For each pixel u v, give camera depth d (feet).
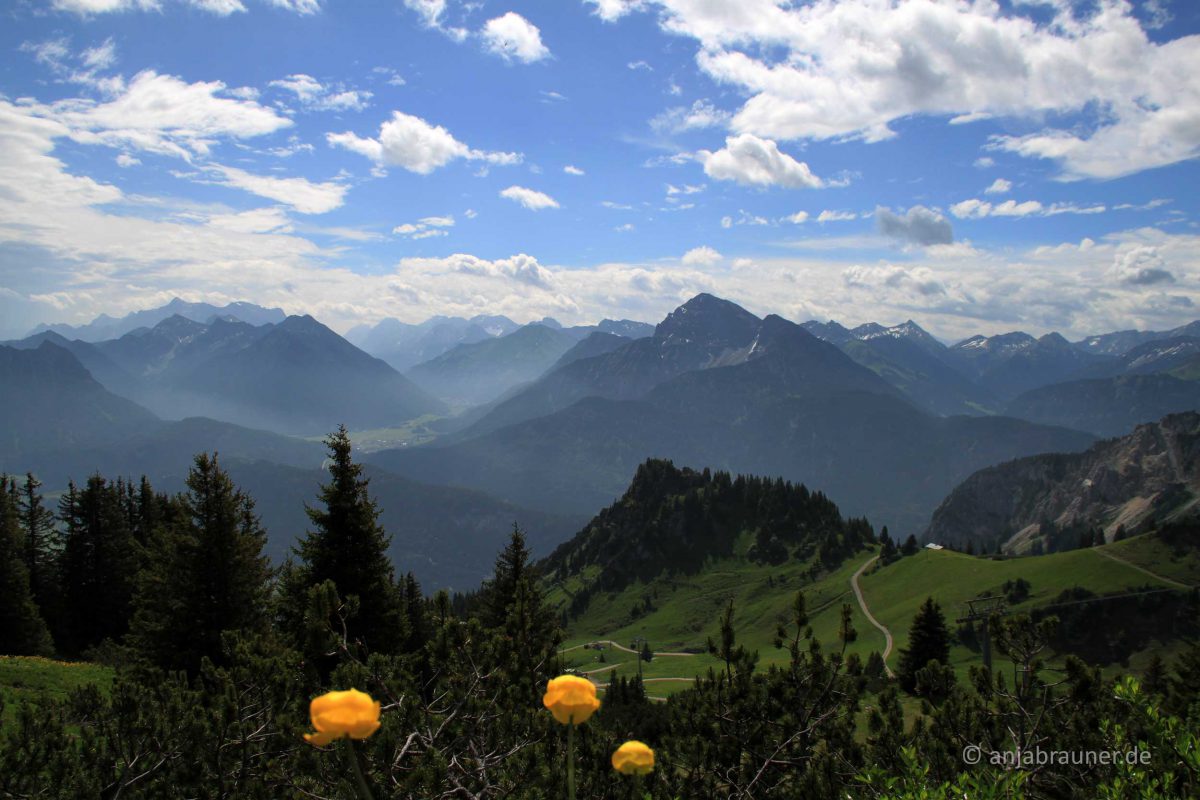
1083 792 23.20
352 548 98.73
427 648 33.65
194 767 30.48
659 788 27.43
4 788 30.50
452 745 27.40
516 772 26.50
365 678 28.63
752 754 31.55
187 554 107.45
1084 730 26.11
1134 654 390.83
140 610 113.09
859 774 23.95
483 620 136.77
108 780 31.83
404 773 25.52
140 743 32.42
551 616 74.49
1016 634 30.66
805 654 33.55
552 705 11.36
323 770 25.81
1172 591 417.28
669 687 354.13
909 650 221.87
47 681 87.81
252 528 119.65
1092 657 397.39
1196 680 44.29
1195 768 18.04
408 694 29.12
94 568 205.26
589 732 30.58
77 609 202.80
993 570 524.93
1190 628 394.93
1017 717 28.48
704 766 31.27
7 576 154.10
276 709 31.53
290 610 94.73
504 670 33.22
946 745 28.22
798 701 32.53
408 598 153.79
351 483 99.66
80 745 33.01
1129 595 422.00
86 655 162.30
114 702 33.68
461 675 31.32
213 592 107.34
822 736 30.86
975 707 29.96
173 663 102.68
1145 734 22.29
